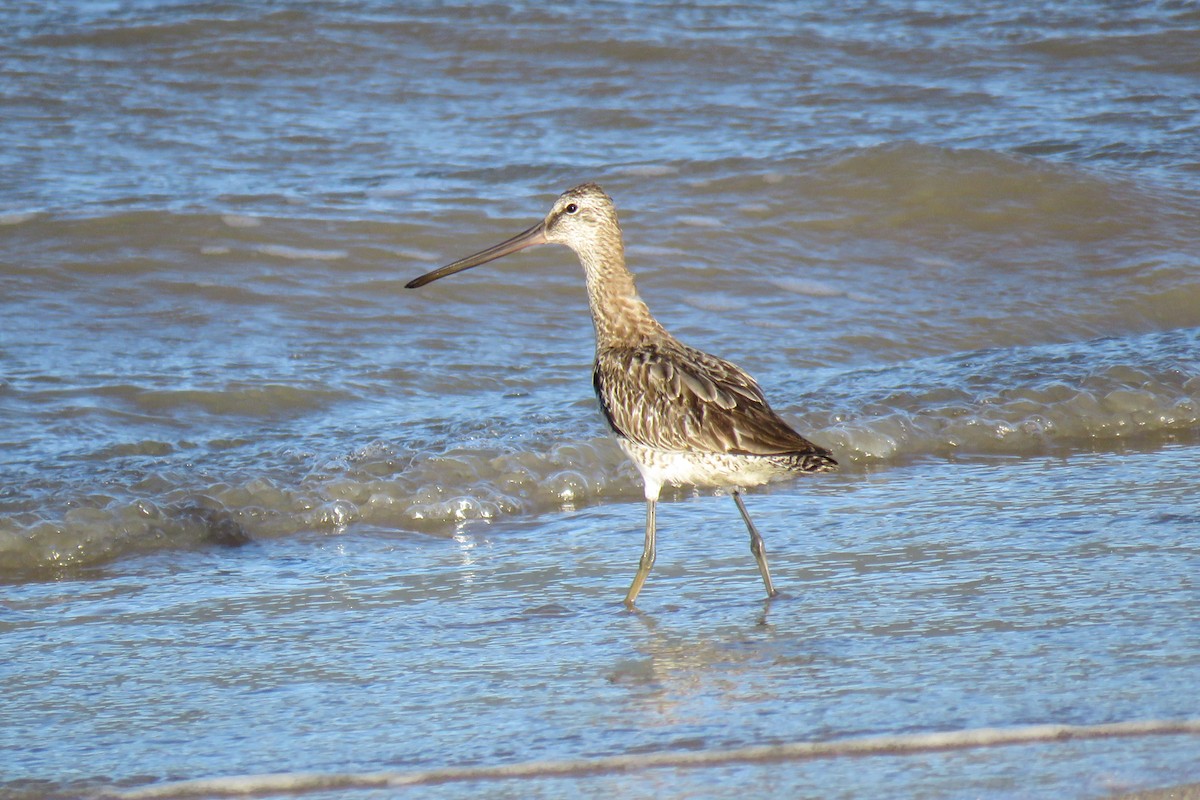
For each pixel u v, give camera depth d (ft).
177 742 24.20
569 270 57.41
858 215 63.36
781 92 81.71
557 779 22.11
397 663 27.89
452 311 53.72
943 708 24.04
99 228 58.75
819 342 51.49
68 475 39.06
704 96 80.69
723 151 71.97
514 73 82.99
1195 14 94.22
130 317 51.93
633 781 21.91
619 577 33.22
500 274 56.70
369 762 23.09
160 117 74.95
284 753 23.59
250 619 30.83
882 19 94.38
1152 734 22.67
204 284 54.85
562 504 39.55
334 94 79.66
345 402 45.57
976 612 29.09
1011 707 23.91
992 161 67.36
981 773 21.49
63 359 47.78
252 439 42.34
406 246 58.90
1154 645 26.61
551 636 29.22
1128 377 47.03
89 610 31.65
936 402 45.62
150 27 85.15
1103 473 39.68
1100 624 27.94
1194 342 50.98
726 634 28.76
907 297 55.98
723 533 36.27
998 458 41.88
